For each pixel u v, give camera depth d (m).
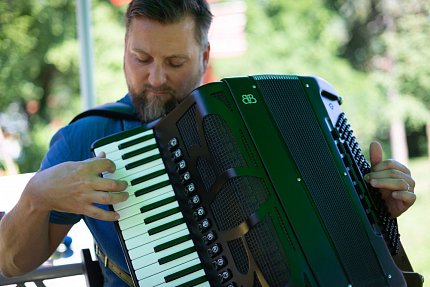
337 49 10.19
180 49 2.15
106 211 1.86
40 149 10.12
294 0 10.06
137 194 1.90
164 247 1.87
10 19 10.13
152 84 2.17
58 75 10.33
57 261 2.58
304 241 1.82
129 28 2.20
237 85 1.95
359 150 2.16
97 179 1.84
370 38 10.36
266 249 1.81
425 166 10.20
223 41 9.97
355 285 1.84
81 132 2.24
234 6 9.98
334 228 1.88
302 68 9.95
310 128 2.00
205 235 1.87
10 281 2.32
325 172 1.95
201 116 1.90
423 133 10.56
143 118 2.22
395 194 2.08
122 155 1.93
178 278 1.86
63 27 10.23
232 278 1.84
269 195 1.85
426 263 7.15
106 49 9.50
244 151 1.88
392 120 10.06
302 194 1.88
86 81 3.78
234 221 1.84
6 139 10.06
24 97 10.23
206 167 1.89
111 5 9.57
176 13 2.14
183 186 1.91
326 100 2.12
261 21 9.99
